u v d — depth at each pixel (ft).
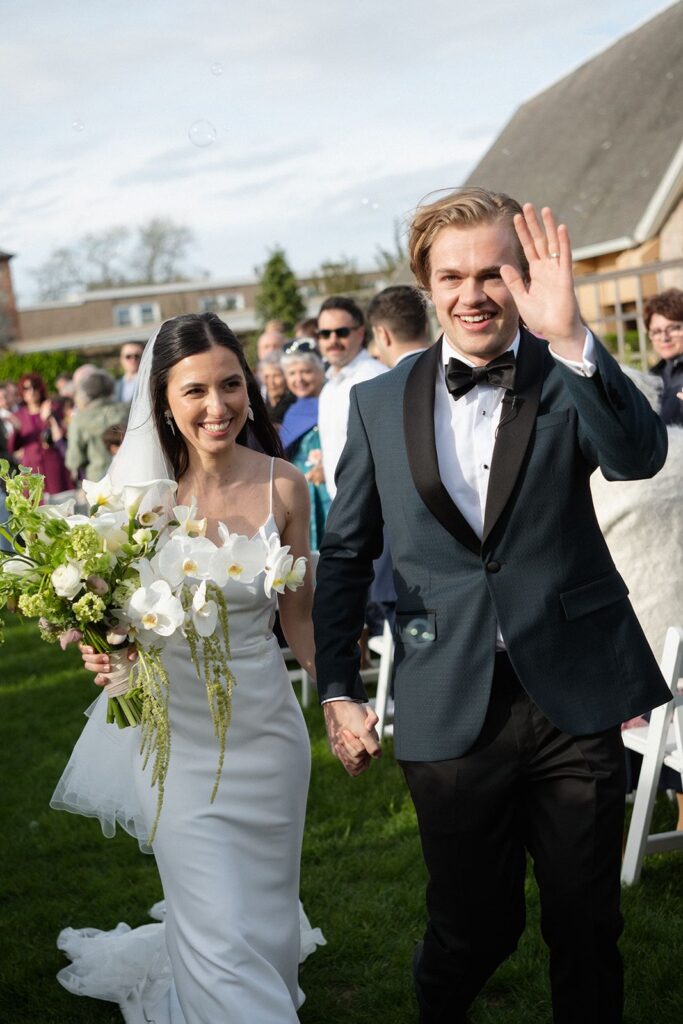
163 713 7.84
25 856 13.71
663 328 17.11
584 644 7.72
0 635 8.05
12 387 39.68
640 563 11.32
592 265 62.28
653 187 57.16
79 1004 10.28
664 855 12.22
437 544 7.91
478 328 7.64
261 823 8.73
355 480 8.43
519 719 7.75
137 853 13.57
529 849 8.02
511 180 75.15
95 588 7.73
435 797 7.88
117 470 9.12
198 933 8.17
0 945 11.37
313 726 17.70
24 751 18.03
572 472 7.70
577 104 75.00
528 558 7.70
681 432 11.84
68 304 168.35
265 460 9.36
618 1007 7.78
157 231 185.98
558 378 7.80
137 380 9.04
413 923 11.20
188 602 8.00
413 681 8.01
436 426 8.02
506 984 10.00
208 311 9.01
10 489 7.88
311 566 9.53
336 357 18.04
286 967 8.77
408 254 8.10
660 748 11.33
